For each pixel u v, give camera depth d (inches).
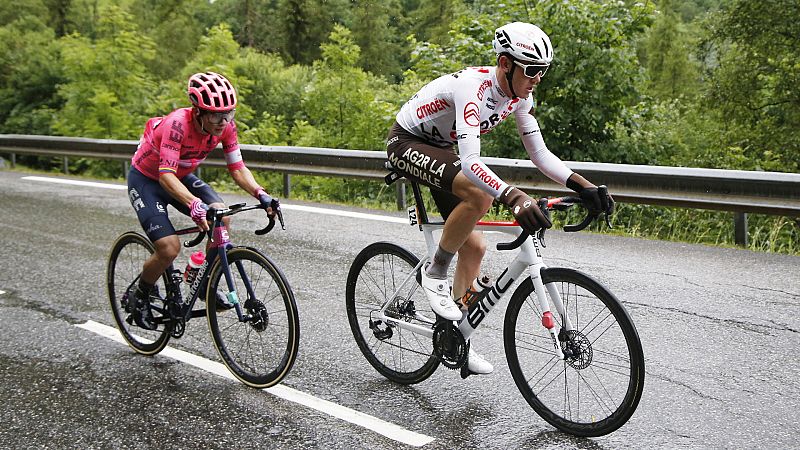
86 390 147.7
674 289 201.6
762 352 157.4
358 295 156.3
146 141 155.1
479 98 122.4
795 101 808.3
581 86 448.5
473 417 131.8
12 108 1104.8
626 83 448.5
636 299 193.6
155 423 132.5
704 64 938.7
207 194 156.6
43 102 1089.4
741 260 232.1
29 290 217.3
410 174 135.3
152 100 785.6
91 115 722.2
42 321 190.4
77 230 297.7
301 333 177.0
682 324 174.9
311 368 156.6
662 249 248.2
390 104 595.8
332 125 722.2
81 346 172.9
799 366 149.9
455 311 131.5
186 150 148.8
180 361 162.6
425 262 140.6
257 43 2691.9
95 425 132.3
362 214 319.0
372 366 156.5
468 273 137.2
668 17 2132.1
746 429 124.5
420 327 142.6
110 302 175.8
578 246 253.9
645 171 265.3
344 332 177.5
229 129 150.1
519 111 129.7
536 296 125.3
